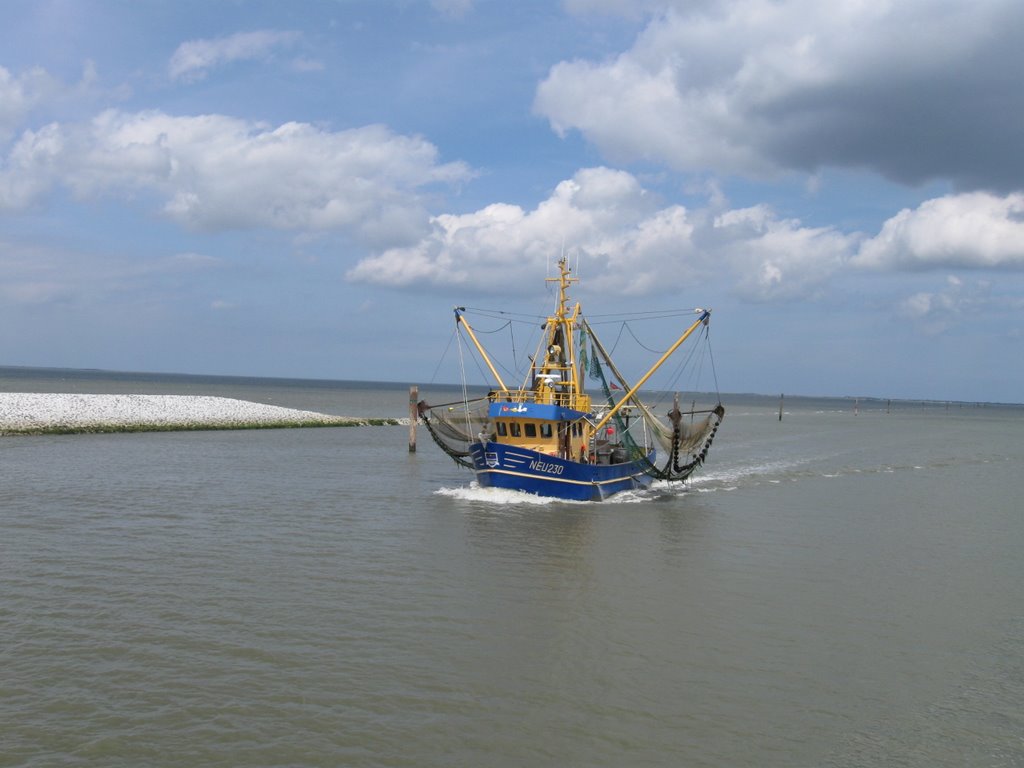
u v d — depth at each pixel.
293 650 17.58
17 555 24.58
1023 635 20.12
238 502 35.16
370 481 43.75
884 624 20.72
